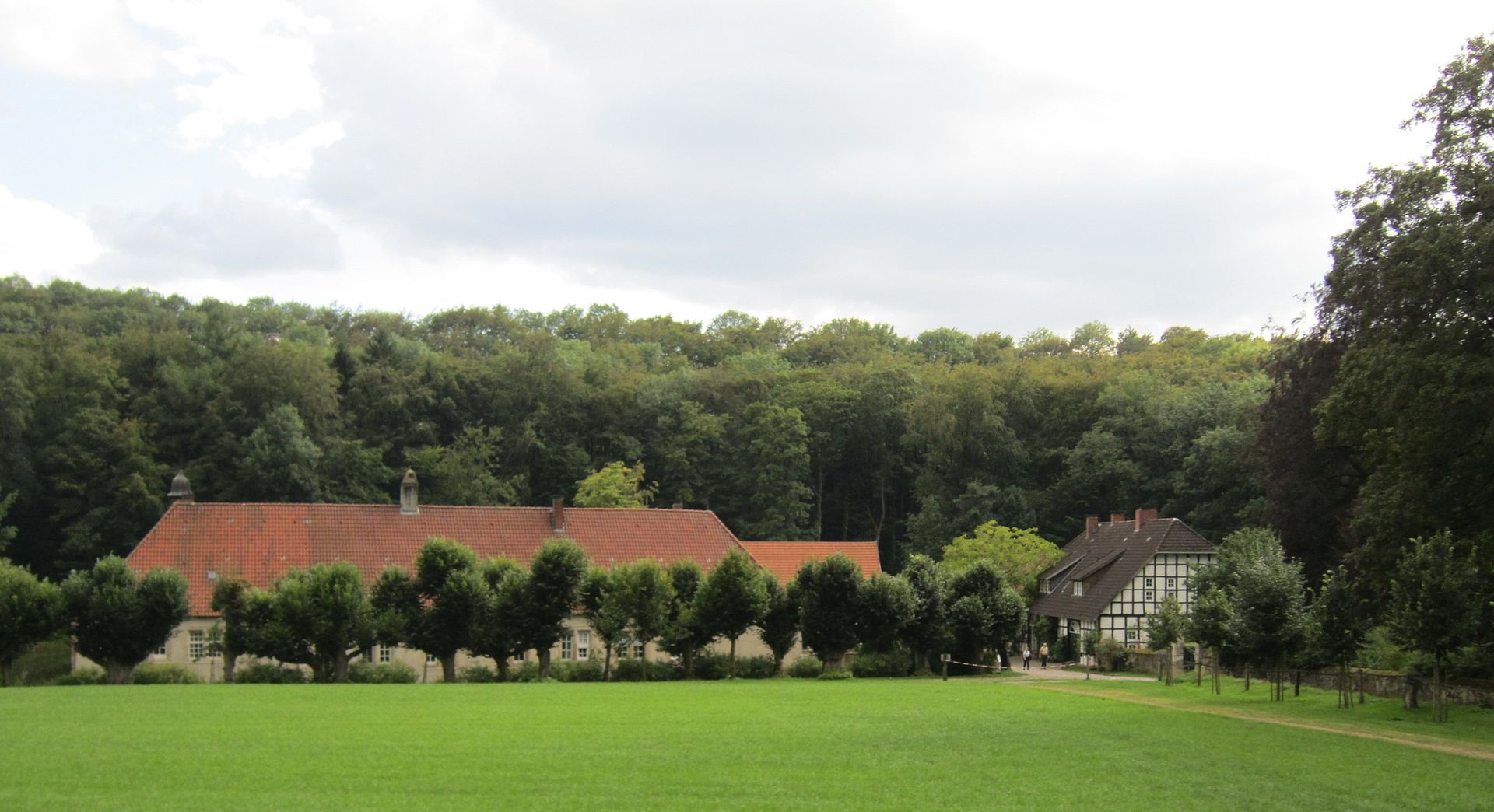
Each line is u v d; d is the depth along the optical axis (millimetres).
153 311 132375
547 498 103750
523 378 107750
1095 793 22781
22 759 24516
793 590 59000
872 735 30188
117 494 81812
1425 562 34656
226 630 51188
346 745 26969
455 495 93562
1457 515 36625
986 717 34781
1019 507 99250
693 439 106812
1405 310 35656
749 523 102812
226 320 106562
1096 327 158750
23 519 86312
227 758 24891
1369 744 29406
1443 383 33875
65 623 48938
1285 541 58312
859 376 126250
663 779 23328
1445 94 36344
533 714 33969
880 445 114062
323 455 91125
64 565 82125
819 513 113938
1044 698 42281
